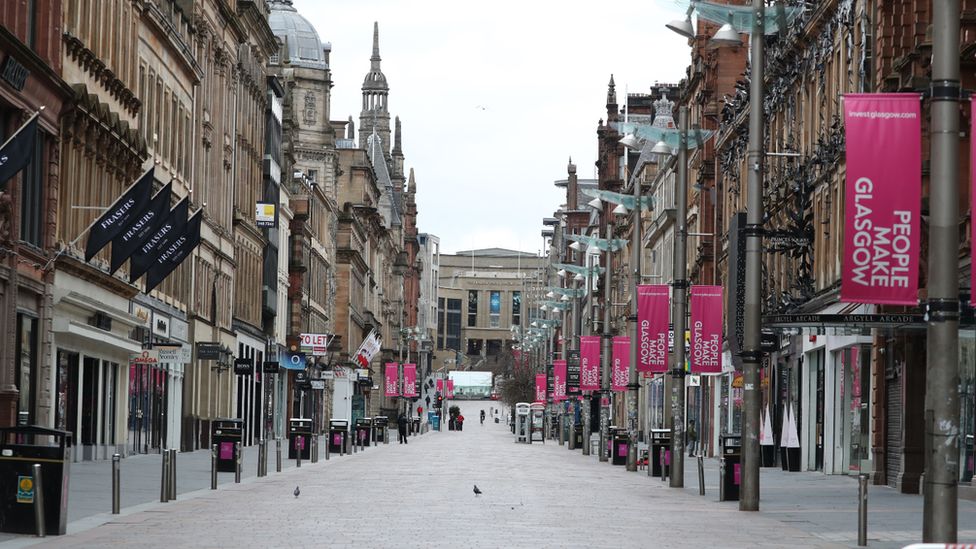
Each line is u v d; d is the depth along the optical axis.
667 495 44.44
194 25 81.56
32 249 50.75
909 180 25.55
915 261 25.70
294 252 126.25
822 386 62.31
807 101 65.19
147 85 69.69
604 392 87.44
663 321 63.78
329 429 84.38
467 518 32.31
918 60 43.16
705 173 96.75
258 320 109.06
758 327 37.44
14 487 26.11
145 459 65.75
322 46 164.62
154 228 53.28
